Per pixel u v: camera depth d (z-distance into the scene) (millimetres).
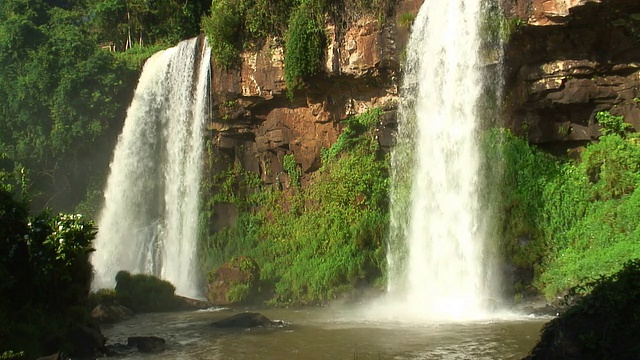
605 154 18078
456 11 20078
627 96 18406
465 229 19672
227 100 26750
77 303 13461
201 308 21141
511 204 19047
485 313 16766
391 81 22594
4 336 10703
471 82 19719
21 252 12375
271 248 24438
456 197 20047
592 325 8414
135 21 38688
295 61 23609
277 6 24922
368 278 21266
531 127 19578
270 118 26312
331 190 23641
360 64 22516
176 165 28406
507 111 19609
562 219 18391
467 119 19938
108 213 30203
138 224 29172
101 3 37938
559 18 17578
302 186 25719
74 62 31891
